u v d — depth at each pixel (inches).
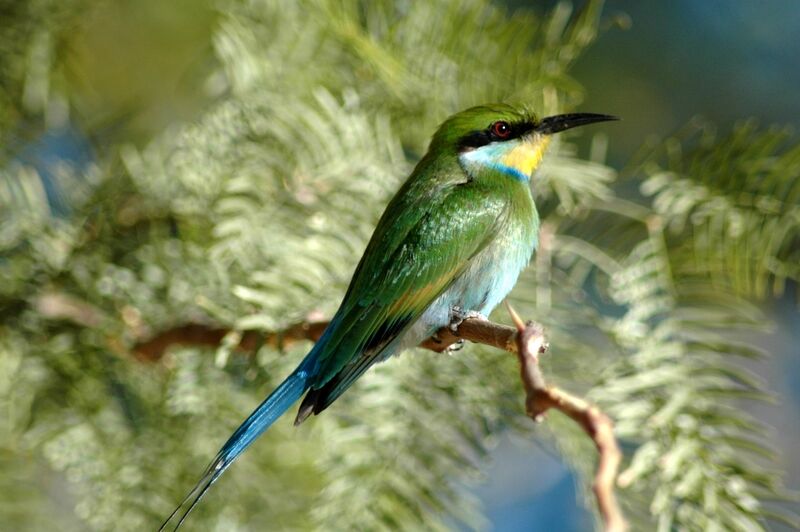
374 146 166.7
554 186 166.1
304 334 164.2
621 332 164.6
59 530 166.7
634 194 167.6
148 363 165.6
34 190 166.6
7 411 166.1
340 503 164.2
